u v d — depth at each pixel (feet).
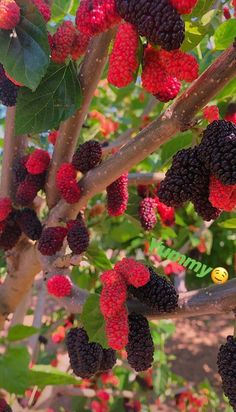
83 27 0.45
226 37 0.62
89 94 0.64
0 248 0.81
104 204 1.00
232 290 0.53
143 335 0.53
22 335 0.40
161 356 1.32
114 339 0.50
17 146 0.82
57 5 0.82
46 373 0.46
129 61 0.43
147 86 0.45
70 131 0.68
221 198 0.44
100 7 0.44
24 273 0.85
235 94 0.75
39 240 0.67
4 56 0.50
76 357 0.58
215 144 0.43
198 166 0.44
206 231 1.34
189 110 0.51
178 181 0.45
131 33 0.42
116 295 0.50
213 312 0.54
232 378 0.45
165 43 0.40
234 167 0.42
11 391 0.36
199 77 0.49
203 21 0.55
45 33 0.50
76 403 1.39
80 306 0.63
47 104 0.61
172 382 1.50
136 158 0.59
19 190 0.74
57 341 1.20
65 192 0.67
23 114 0.60
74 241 0.63
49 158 0.74
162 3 0.39
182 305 0.54
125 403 1.35
